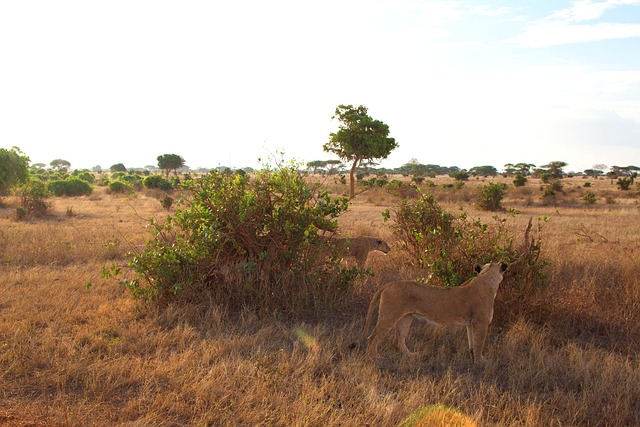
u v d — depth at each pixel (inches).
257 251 361.4
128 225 831.1
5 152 1391.5
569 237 682.8
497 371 257.1
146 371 239.9
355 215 1056.8
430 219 461.1
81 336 283.4
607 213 1175.0
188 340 286.4
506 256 335.3
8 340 273.9
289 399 215.3
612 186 3036.4
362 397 219.5
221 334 294.0
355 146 1695.4
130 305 348.5
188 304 340.8
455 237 383.6
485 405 216.1
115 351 267.3
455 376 250.7
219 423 195.9
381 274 414.3
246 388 223.8
